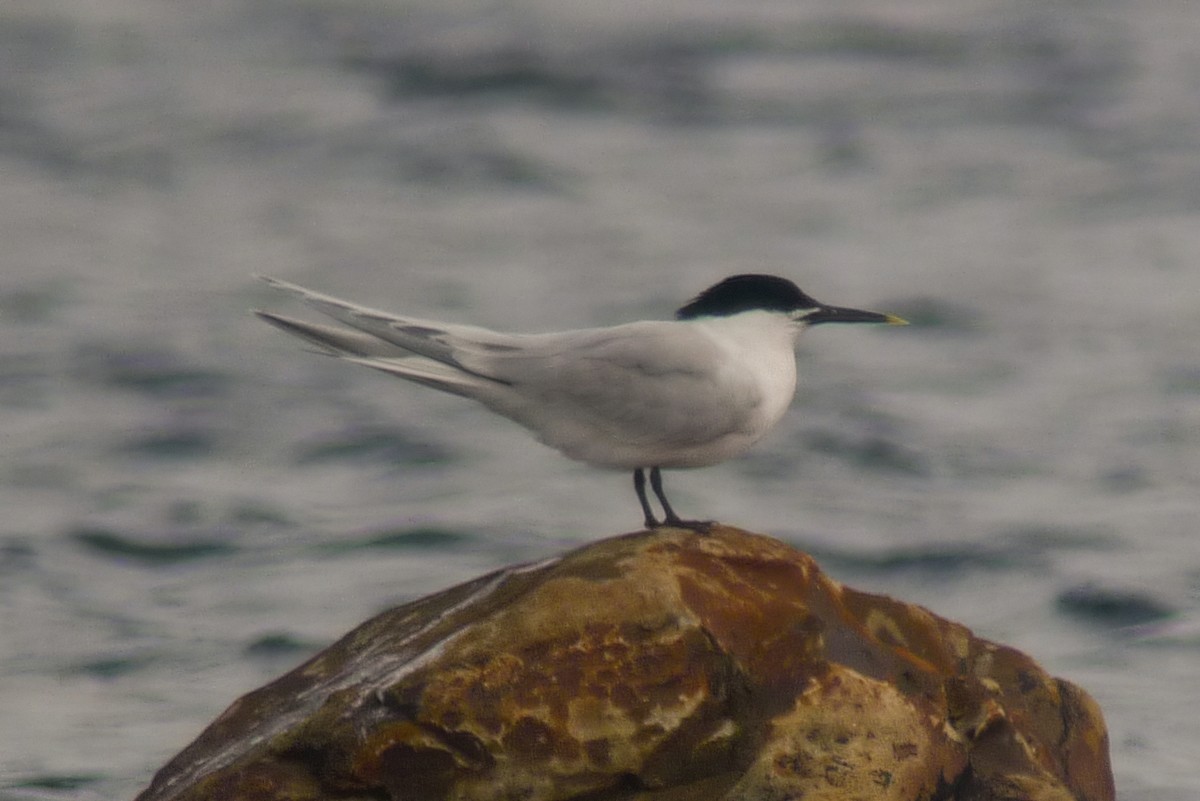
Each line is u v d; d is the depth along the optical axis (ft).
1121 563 44.57
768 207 82.38
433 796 23.48
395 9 114.11
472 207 83.10
